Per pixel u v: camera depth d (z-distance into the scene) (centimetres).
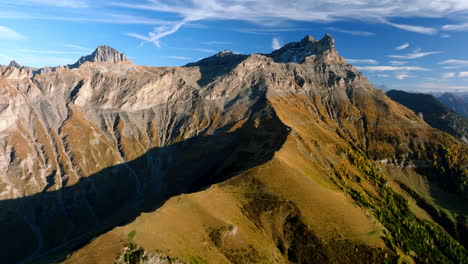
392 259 12925
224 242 10888
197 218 11569
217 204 13088
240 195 14525
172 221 10762
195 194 13125
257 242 11906
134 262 8538
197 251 9956
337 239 13088
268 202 14212
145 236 9425
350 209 15500
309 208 14412
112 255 8462
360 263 12344
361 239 13400
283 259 11900
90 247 8750
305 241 12756
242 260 10575
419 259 14688
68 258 8469
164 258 9025
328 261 12138
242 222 12725
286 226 13388
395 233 15888
